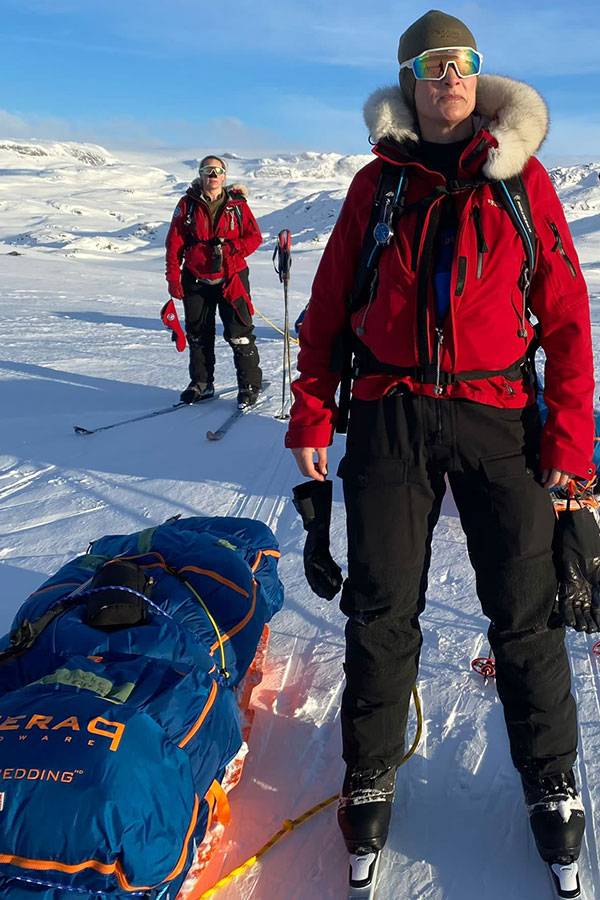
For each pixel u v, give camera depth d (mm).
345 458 2062
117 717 1845
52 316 13570
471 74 1894
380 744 2105
